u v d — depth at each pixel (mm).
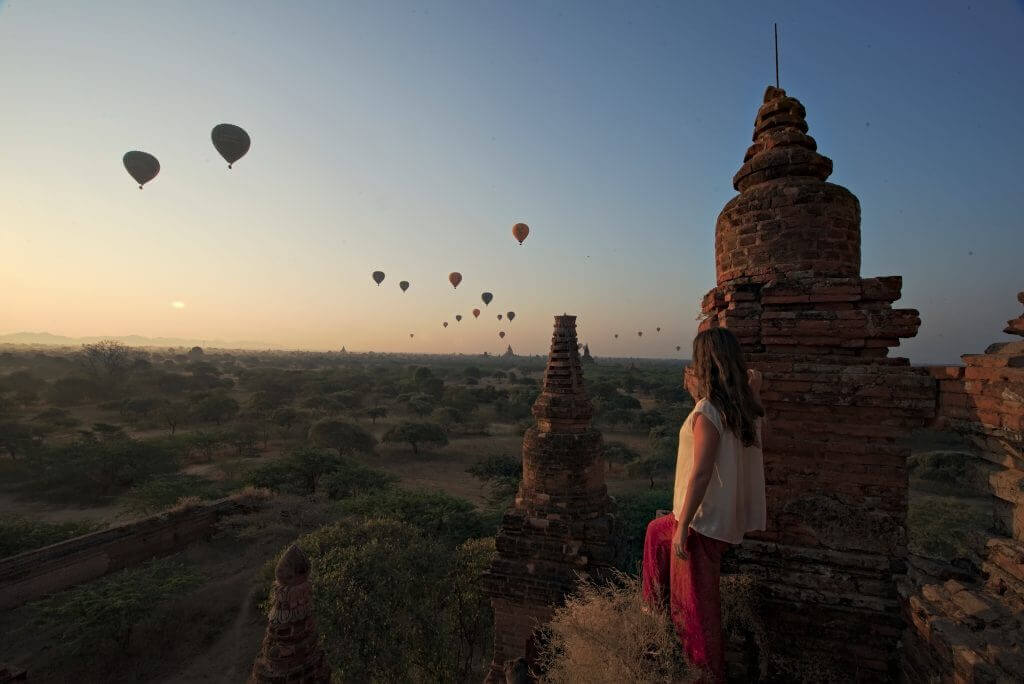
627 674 3180
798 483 4848
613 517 11734
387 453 52406
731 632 4723
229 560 25766
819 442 4773
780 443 4891
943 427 4434
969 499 31188
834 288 4789
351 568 16500
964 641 3533
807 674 4652
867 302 4750
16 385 78812
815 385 4715
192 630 19891
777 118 5852
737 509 3314
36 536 23750
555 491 11312
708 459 3186
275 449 52500
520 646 10922
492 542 20453
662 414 68188
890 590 4551
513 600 10945
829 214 5215
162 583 19797
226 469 41531
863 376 4574
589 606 3664
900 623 4418
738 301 5254
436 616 17078
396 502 27500
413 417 70188
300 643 6859
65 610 17516
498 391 92312
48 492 36844
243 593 22609
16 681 8250
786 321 4871
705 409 3266
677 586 3393
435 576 17906
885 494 4598
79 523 26609
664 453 45406
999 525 4250
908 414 4535
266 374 103062
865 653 4535
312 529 27844
